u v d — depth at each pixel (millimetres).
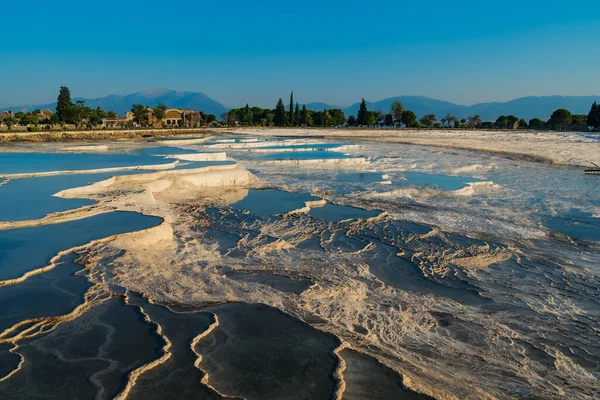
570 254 12469
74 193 14836
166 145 39438
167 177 19141
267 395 5434
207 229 13148
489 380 6207
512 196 20938
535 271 11023
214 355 6273
